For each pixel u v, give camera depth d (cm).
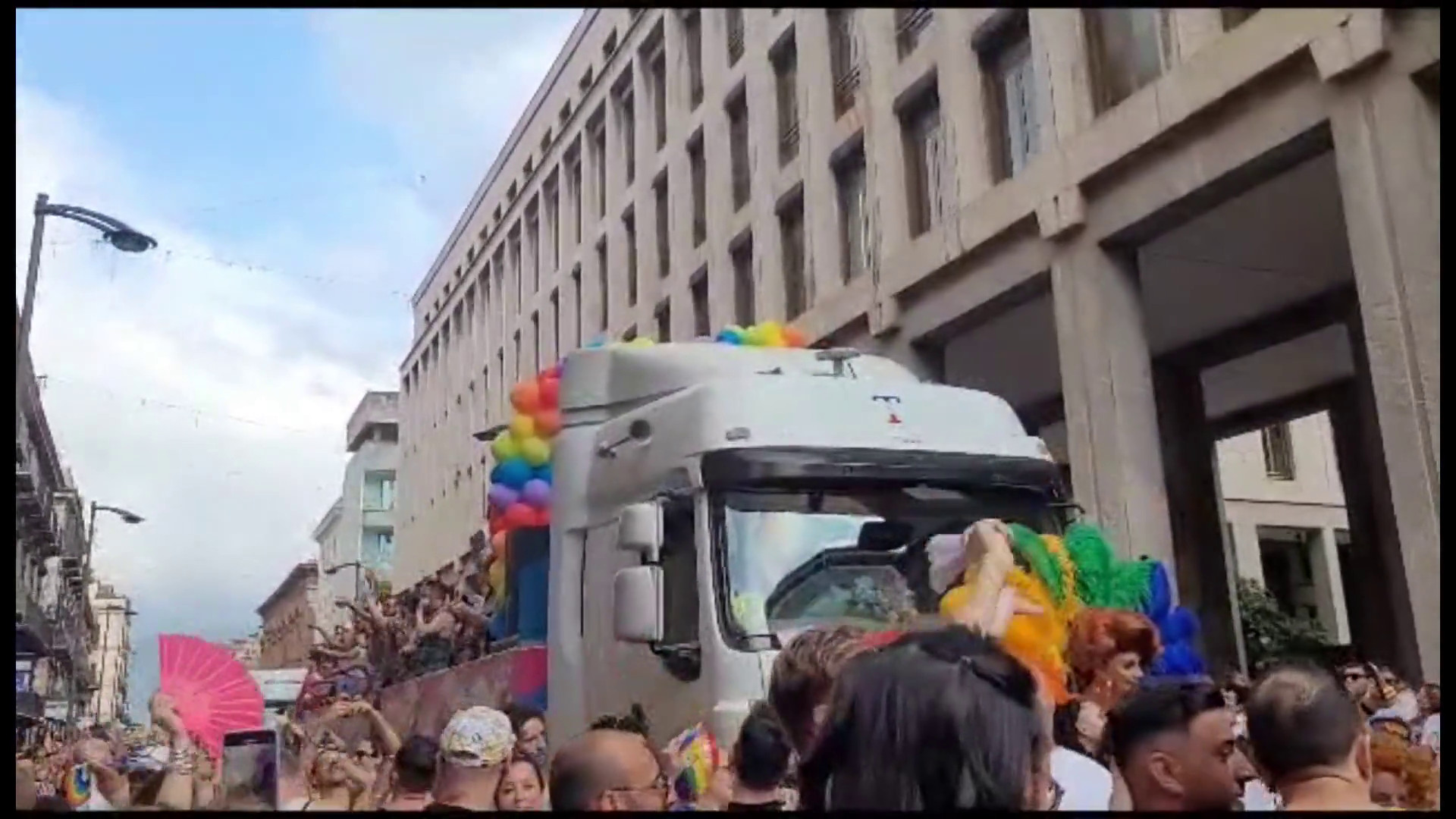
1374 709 677
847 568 514
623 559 581
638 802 297
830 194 1473
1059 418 1391
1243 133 993
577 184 1858
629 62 1788
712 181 1644
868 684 216
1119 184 1123
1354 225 890
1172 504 1438
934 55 1337
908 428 563
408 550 1428
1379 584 1451
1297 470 2294
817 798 220
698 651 505
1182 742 268
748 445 527
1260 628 1914
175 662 494
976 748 208
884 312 1379
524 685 641
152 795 469
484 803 349
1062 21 1145
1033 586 459
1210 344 1434
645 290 1731
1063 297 1179
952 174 1304
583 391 645
